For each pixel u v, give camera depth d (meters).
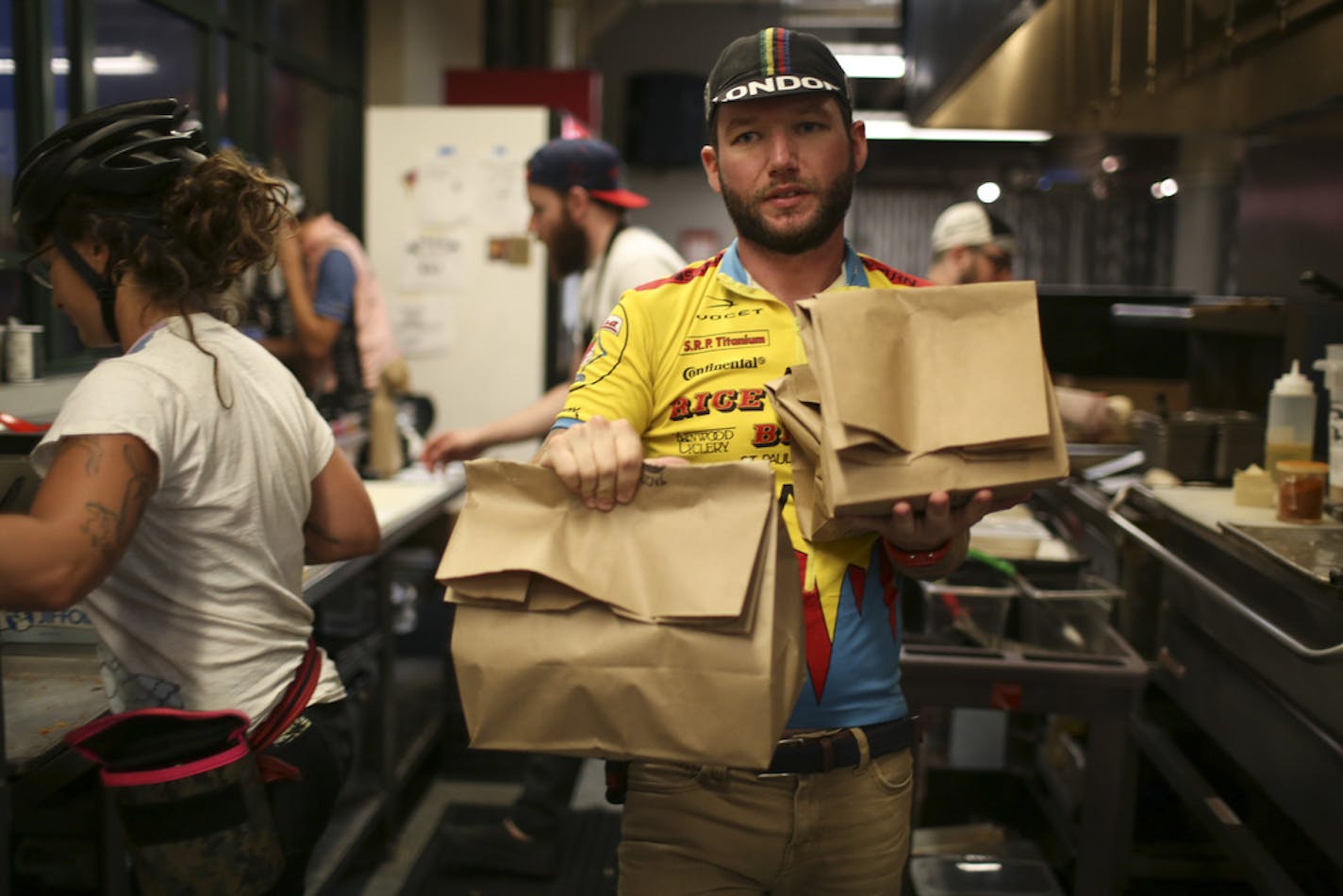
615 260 2.61
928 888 2.14
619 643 1.08
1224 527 1.87
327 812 1.36
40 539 1.04
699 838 1.32
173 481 1.19
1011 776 2.69
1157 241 7.47
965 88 2.67
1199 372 3.02
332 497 1.43
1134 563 2.32
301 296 3.26
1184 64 2.49
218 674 1.25
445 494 2.63
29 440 1.36
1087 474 2.67
